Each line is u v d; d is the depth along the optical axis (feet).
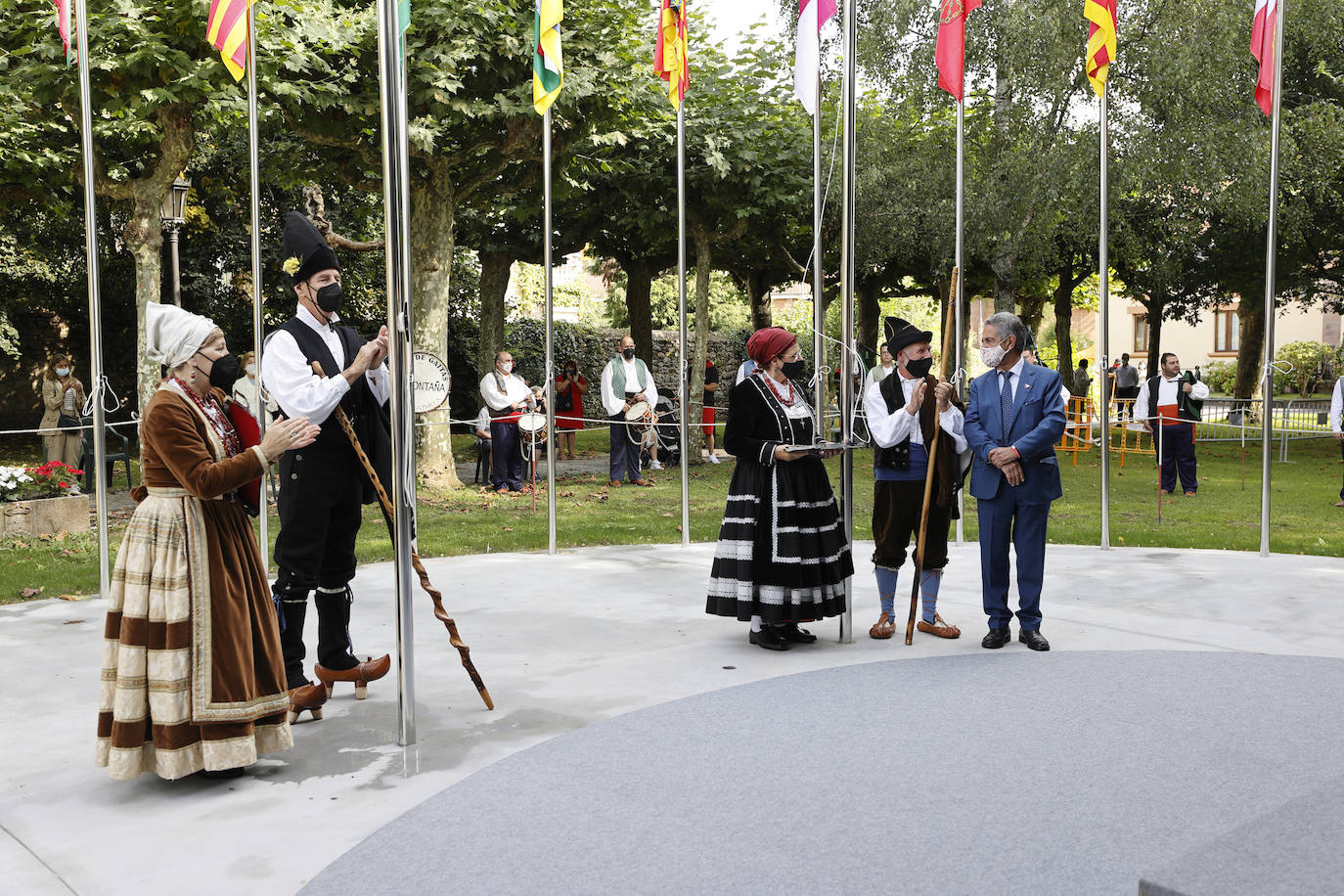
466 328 79.61
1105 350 28.86
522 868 10.36
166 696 12.12
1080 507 39.22
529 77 39.40
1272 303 27.73
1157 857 10.34
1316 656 17.99
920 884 9.86
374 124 40.78
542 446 61.67
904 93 53.01
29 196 44.39
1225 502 40.47
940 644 19.27
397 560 13.67
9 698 16.12
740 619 18.12
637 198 53.52
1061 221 55.98
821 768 12.92
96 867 10.51
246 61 26.17
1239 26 49.57
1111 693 15.93
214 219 70.23
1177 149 49.62
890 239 56.95
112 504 40.96
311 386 13.96
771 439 18.07
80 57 23.99
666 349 100.99
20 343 69.00
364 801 12.17
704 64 50.60
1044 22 46.88
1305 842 7.72
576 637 19.85
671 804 11.88
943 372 18.84
